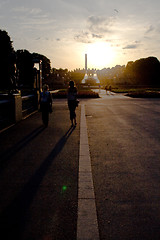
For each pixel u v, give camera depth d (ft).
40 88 51.24
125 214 9.50
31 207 10.02
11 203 10.39
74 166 15.17
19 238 8.00
